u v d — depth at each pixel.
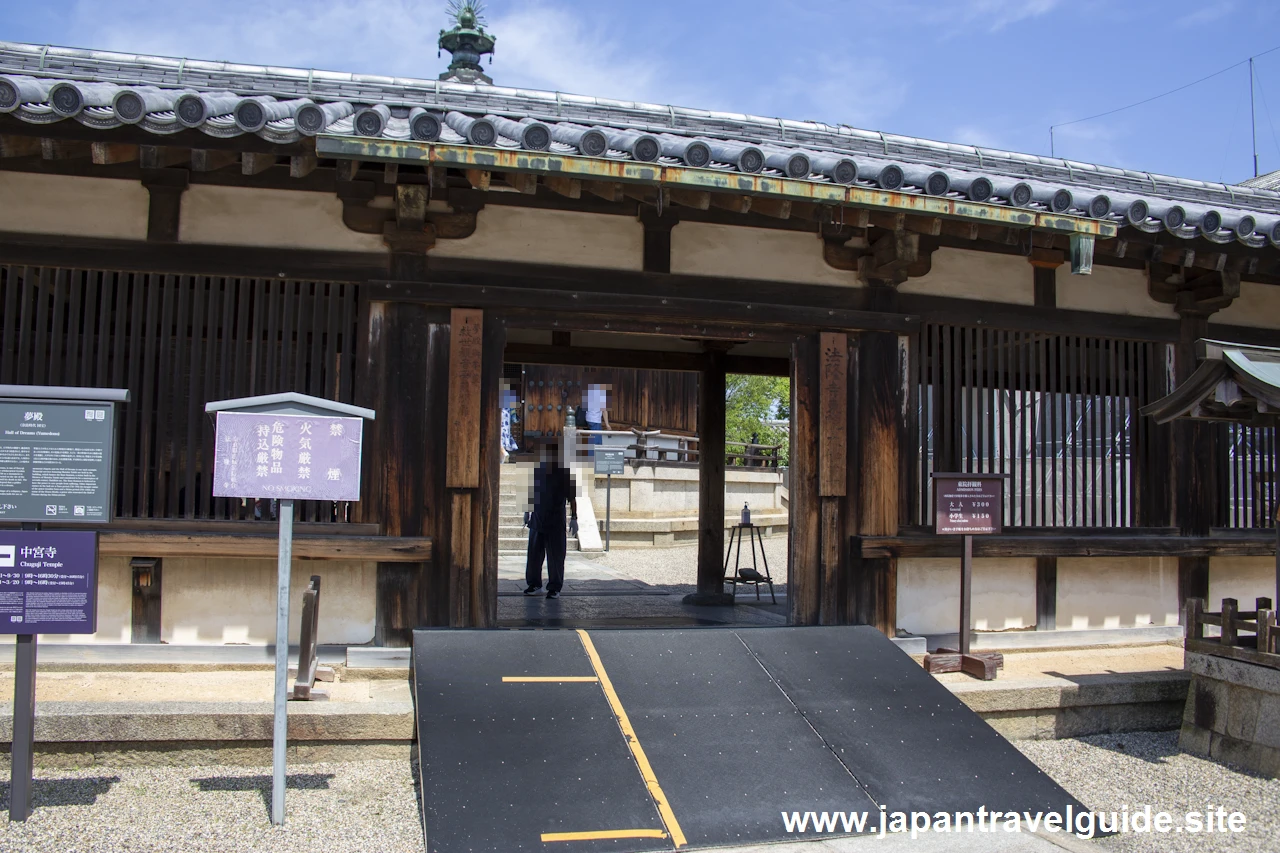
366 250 5.98
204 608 5.84
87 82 4.91
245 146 4.82
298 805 4.50
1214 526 7.56
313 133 4.67
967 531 6.43
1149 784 5.32
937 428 6.88
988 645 6.98
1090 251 5.76
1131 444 7.42
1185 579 7.61
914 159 7.22
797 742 4.91
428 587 6.01
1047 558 7.18
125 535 5.60
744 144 5.36
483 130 4.85
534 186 5.29
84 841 4.02
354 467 4.34
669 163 5.05
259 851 4.01
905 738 5.05
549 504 9.30
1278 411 5.25
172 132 4.61
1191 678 5.99
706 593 9.07
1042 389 7.16
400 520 5.95
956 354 6.96
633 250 6.38
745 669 5.63
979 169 7.38
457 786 4.23
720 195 5.52
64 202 5.67
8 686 5.32
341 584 5.96
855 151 7.08
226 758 4.96
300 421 4.30
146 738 4.85
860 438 6.72
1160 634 7.47
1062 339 7.24
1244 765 5.60
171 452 5.79
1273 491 7.82
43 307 5.65
